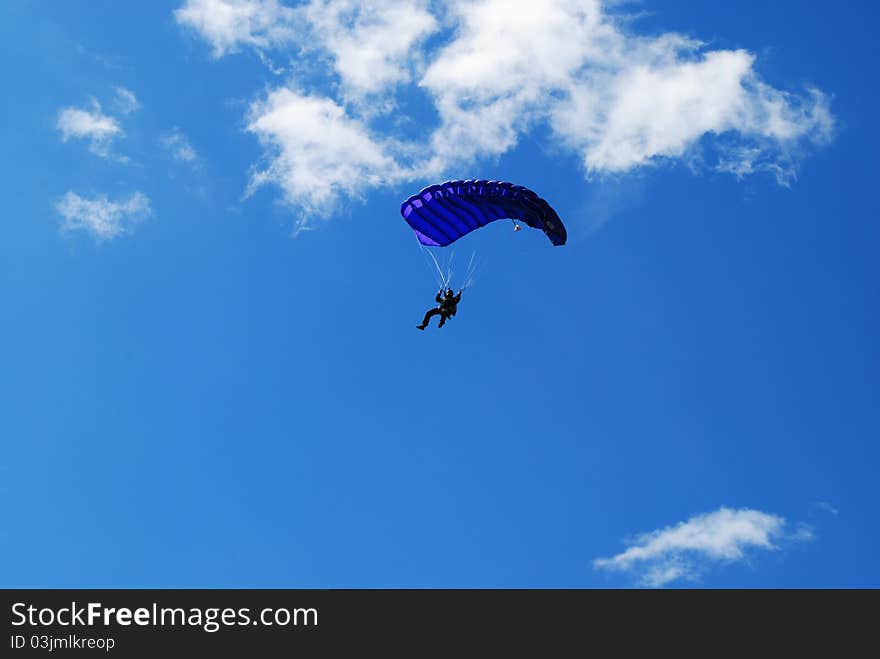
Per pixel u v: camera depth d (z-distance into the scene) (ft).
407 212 103.24
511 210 98.37
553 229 98.07
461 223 103.91
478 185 96.68
